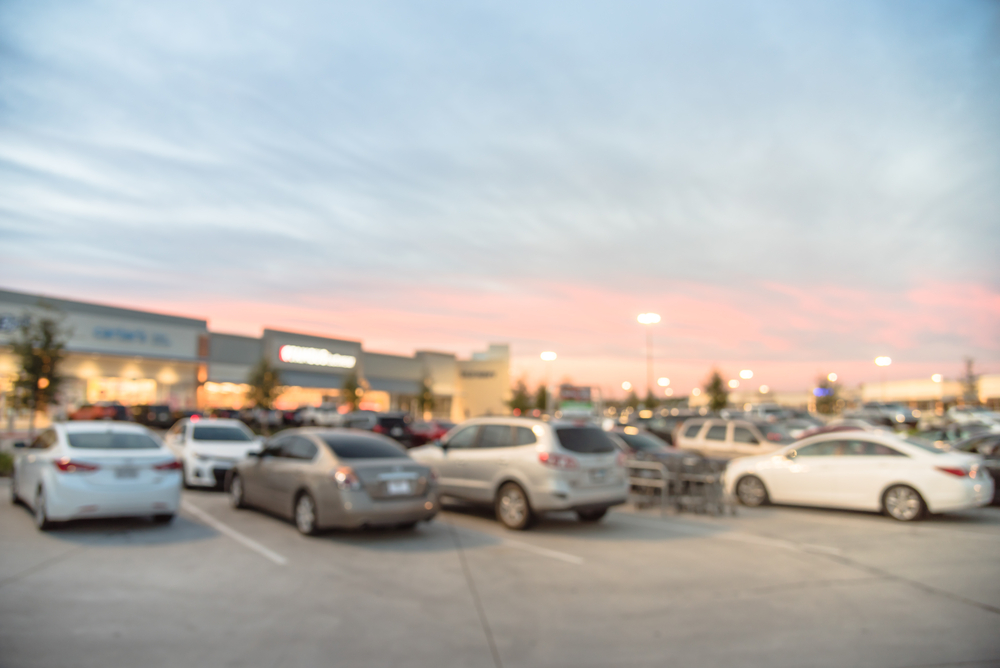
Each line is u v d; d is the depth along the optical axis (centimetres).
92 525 973
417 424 2872
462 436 1166
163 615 584
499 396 7169
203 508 1160
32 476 973
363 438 1021
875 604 652
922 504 1141
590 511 1152
